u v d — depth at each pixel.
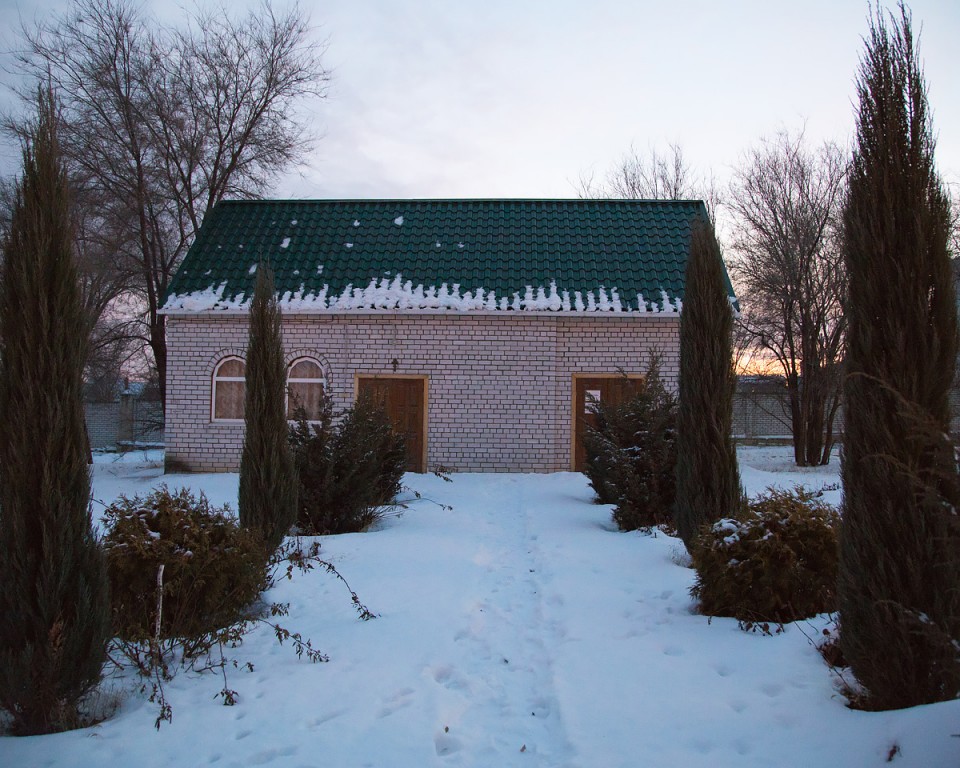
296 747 4.24
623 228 19.75
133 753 4.19
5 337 4.66
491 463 17.78
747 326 25.14
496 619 6.83
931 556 4.32
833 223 22.36
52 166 4.86
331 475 10.73
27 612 4.47
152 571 5.71
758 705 4.63
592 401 13.75
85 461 4.77
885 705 4.39
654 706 4.70
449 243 19.36
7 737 4.43
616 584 7.78
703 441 8.89
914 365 4.47
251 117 22.47
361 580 8.05
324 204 20.77
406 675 5.34
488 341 17.86
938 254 4.57
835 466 22.39
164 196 21.84
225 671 5.48
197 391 17.86
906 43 4.83
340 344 17.91
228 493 14.55
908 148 4.71
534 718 4.75
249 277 18.38
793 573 6.21
